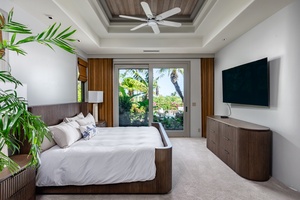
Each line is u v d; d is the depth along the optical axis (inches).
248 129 110.0
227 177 112.3
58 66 140.7
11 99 52.1
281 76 105.2
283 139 103.8
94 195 92.7
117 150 92.6
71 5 112.7
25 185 75.6
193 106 217.6
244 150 111.5
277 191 95.9
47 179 88.7
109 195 92.8
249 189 98.1
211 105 214.2
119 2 132.9
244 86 139.7
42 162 89.4
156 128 154.9
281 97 105.1
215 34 150.7
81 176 89.4
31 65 106.7
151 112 219.5
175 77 220.4
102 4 133.0
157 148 93.5
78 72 183.5
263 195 92.2
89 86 212.1
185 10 144.9
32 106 99.8
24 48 100.3
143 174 90.8
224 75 175.0
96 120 197.8
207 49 193.5
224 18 132.9
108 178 89.7
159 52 204.1
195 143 190.2
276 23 108.6
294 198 89.4
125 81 220.7
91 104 209.2
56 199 88.8
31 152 52.2
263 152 107.3
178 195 92.7
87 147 97.0
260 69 120.3
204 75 214.1
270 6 101.1
